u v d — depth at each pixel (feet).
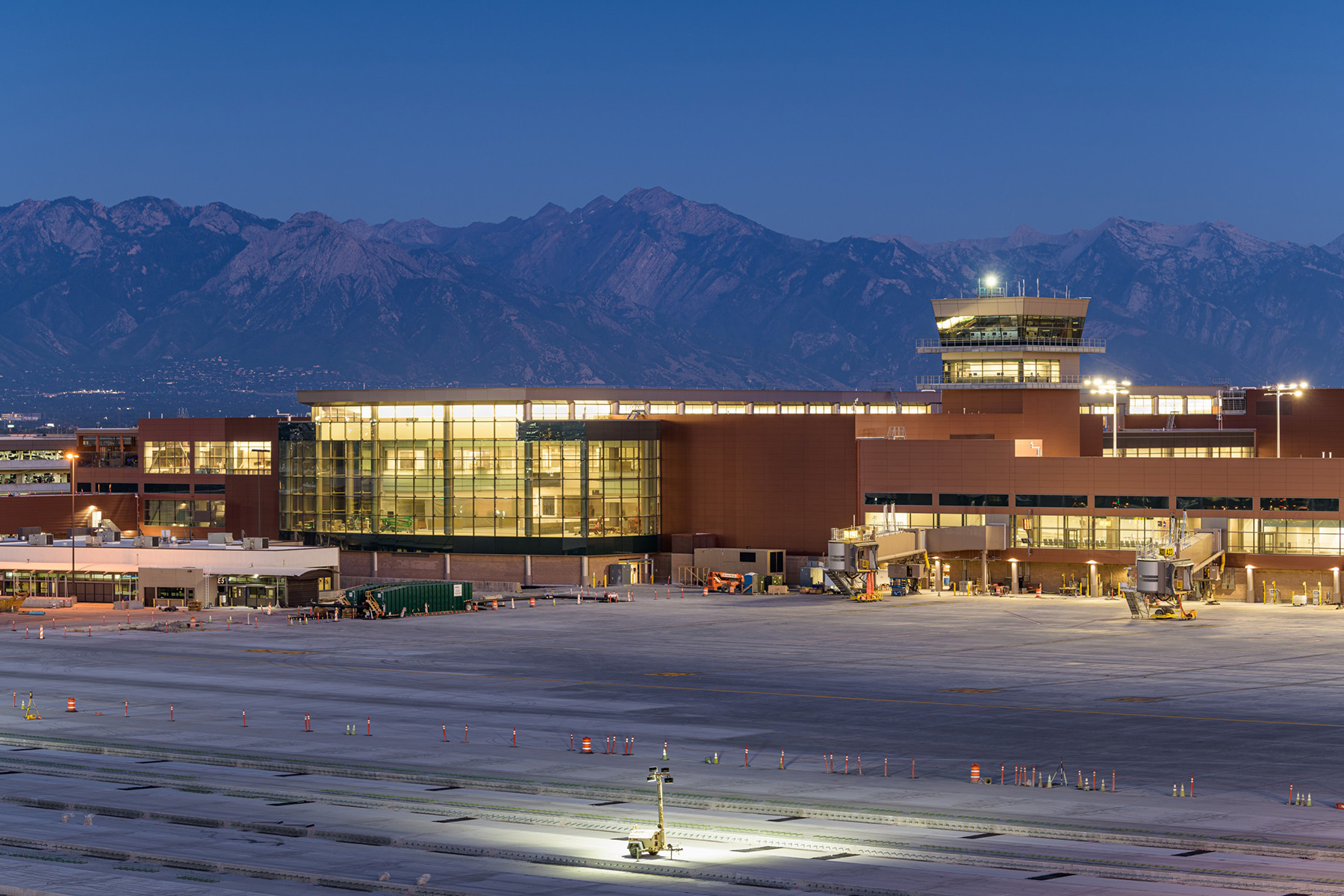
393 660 414.82
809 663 401.08
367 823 228.63
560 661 410.52
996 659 404.98
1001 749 284.82
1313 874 194.90
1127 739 292.61
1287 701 333.21
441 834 221.46
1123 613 509.35
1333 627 467.52
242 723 317.42
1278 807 235.61
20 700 348.18
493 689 362.53
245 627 500.74
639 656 419.54
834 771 267.18
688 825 226.99
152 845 215.72
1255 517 547.90
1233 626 469.98
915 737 297.74
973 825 225.35
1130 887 190.29
